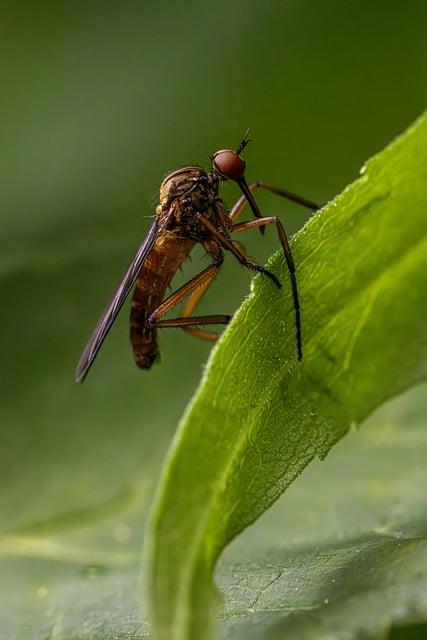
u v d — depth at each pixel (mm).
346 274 84
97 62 121
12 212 119
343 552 87
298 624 81
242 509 82
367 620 80
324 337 84
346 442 96
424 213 83
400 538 86
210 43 119
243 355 82
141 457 99
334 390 84
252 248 106
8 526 96
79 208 118
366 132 115
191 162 118
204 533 81
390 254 84
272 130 116
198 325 100
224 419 82
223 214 101
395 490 92
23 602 92
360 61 116
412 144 82
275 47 117
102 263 104
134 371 102
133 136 119
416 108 115
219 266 101
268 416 83
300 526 92
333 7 116
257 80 117
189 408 81
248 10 118
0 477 99
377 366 84
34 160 119
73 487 98
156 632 80
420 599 80
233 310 104
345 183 115
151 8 120
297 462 83
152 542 80
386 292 84
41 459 99
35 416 101
